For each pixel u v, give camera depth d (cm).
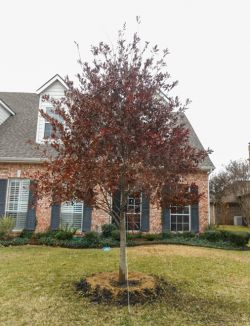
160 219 1342
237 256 1003
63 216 1359
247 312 505
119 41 605
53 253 972
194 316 482
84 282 624
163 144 537
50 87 1524
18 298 553
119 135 530
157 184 537
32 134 1520
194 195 613
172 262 859
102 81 575
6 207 1345
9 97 1864
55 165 540
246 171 2620
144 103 556
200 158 591
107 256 924
